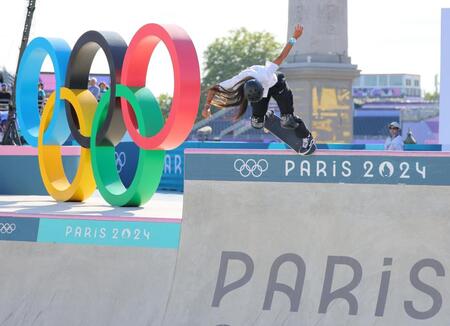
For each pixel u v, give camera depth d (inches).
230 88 488.4
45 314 520.1
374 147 1016.2
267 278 483.8
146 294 504.1
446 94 1142.3
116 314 505.7
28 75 761.6
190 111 592.1
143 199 633.6
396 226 470.6
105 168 660.7
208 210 501.7
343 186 479.8
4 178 798.5
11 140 1024.9
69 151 807.1
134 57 633.6
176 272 501.4
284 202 488.7
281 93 485.4
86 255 526.6
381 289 467.2
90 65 697.6
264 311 479.2
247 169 496.1
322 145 1011.3
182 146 1071.6
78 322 510.9
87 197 693.3
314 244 480.7
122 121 657.0
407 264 466.6
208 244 498.3
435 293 460.8
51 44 713.6
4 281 537.6
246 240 492.1
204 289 492.4
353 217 477.1
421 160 469.1
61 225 538.3
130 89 630.5
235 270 490.0
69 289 522.6
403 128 3909.9
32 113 767.1
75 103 679.7
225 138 3809.1
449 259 461.7
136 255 514.9
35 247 540.7
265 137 3737.7
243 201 496.7
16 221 550.0
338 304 470.3
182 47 591.2
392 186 473.1
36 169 803.4
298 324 472.4
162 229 511.5
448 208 465.1
